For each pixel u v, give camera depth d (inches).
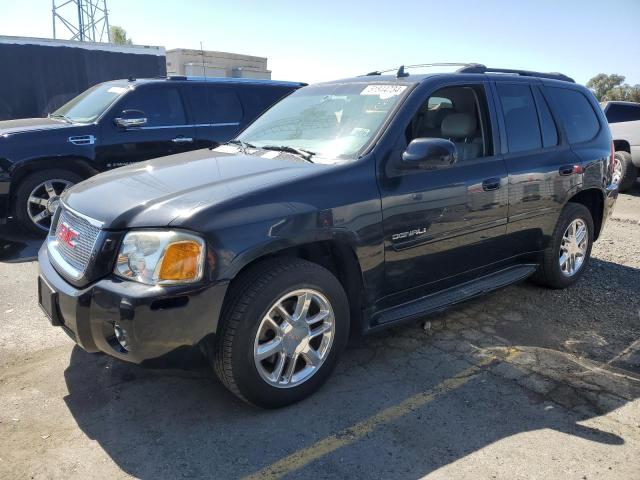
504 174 160.2
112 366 139.3
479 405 124.2
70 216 124.2
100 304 105.3
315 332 123.6
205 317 106.0
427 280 148.5
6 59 476.7
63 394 126.7
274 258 117.9
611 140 211.9
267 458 105.8
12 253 236.1
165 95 291.3
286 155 140.6
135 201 113.7
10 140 245.6
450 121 156.0
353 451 107.9
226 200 110.3
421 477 100.7
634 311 181.6
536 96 181.5
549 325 169.0
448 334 161.2
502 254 170.4
